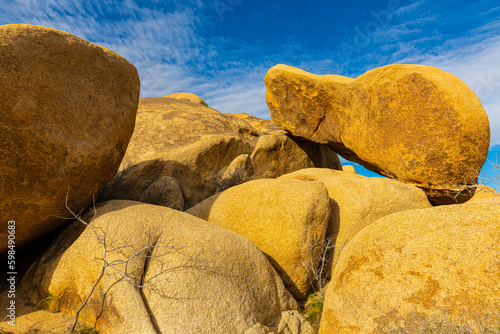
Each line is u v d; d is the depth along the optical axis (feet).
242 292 13.19
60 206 14.40
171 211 15.74
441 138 19.98
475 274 9.37
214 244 13.96
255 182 19.65
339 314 11.00
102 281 12.41
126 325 11.12
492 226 10.15
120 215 14.76
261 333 12.19
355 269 11.71
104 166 15.78
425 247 10.69
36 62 12.35
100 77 15.26
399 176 22.75
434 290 9.62
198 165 27.81
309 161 36.52
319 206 17.07
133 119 17.63
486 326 8.34
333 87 26.40
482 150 19.57
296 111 30.66
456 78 20.61
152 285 12.20
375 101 23.53
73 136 13.89
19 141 11.84
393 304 9.97
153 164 25.96
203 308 11.87
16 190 12.45
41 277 14.12
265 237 16.81
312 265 16.02
